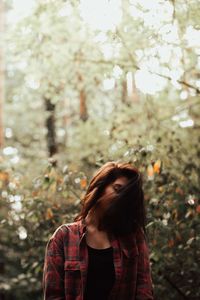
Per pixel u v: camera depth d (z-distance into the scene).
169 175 4.98
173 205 4.61
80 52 5.95
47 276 2.62
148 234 4.50
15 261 8.33
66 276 2.57
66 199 5.22
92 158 6.70
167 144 5.41
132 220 2.68
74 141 7.61
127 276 2.61
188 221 4.66
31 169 7.45
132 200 2.66
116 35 5.28
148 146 4.58
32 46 6.07
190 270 4.83
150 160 4.47
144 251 2.71
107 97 7.77
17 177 5.78
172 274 4.90
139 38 5.33
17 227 5.91
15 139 13.48
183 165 5.35
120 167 2.70
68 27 6.05
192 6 4.91
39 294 8.28
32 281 7.18
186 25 5.08
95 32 5.36
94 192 2.66
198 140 6.03
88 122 7.23
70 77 6.31
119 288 2.56
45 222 5.12
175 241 4.66
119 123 6.04
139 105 6.44
